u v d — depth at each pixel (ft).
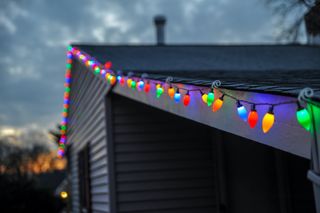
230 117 8.77
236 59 25.23
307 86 7.43
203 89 9.47
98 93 22.74
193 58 25.09
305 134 6.46
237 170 20.10
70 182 43.75
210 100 8.74
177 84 10.93
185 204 19.66
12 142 124.06
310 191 20.31
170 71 18.15
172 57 25.40
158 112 20.35
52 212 52.49
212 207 19.81
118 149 19.77
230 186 19.93
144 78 13.44
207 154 20.31
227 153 20.15
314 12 23.09
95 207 24.85
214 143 20.38
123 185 19.47
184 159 20.10
